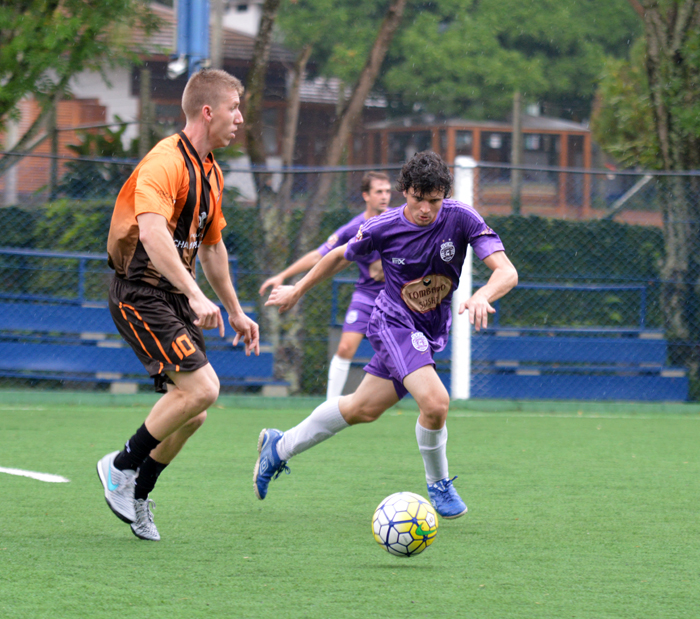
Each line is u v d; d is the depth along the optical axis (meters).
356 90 41.31
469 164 31.97
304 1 62.00
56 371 32.81
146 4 37.16
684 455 22.66
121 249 12.86
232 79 13.15
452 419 29.61
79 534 13.37
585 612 9.81
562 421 29.41
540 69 65.00
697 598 10.41
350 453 22.38
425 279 14.58
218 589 10.48
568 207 46.22
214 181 13.37
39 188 34.97
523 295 36.19
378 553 12.47
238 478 18.72
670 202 35.72
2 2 35.56
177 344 12.60
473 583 10.95
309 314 34.75
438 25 64.56
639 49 47.09
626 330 35.09
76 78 38.31
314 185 35.78
